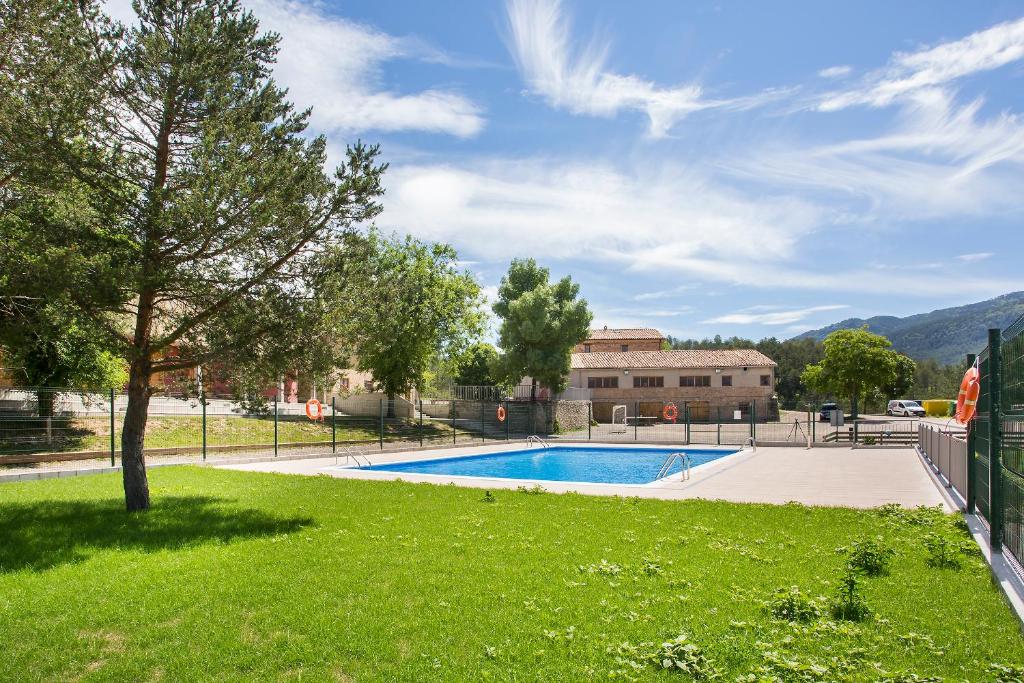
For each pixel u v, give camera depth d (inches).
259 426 1266.0
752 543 363.9
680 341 5989.2
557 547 353.1
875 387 2541.8
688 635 210.1
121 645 216.4
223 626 229.3
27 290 401.4
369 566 309.4
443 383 2139.5
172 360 480.7
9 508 475.8
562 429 1843.0
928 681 174.6
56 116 397.7
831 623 224.5
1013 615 236.8
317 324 464.8
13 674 194.9
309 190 456.4
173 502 513.3
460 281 1641.2
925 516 447.8
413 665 195.8
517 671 189.8
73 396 909.8
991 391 330.6
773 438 1414.9
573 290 1989.4
